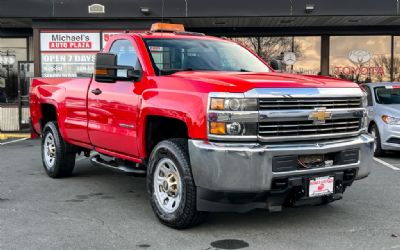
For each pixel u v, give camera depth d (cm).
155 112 514
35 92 813
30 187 720
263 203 473
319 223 533
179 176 492
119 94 584
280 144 464
